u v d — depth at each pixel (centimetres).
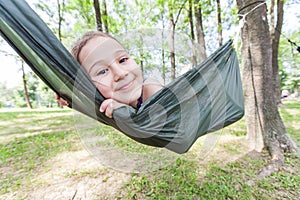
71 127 623
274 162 307
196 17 741
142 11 662
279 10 778
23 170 325
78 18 690
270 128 338
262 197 234
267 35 331
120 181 278
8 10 114
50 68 121
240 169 294
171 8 672
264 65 334
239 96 221
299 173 279
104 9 590
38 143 464
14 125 690
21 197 252
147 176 283
